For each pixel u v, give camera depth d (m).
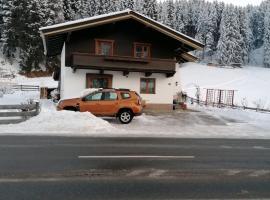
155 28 28.80
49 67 80.00
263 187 8.09
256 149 13.81
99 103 20.92
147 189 7.55
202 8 131.88
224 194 7.43
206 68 98.75
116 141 14.32
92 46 29.64
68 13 93.62
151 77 30.62
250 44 137.12
